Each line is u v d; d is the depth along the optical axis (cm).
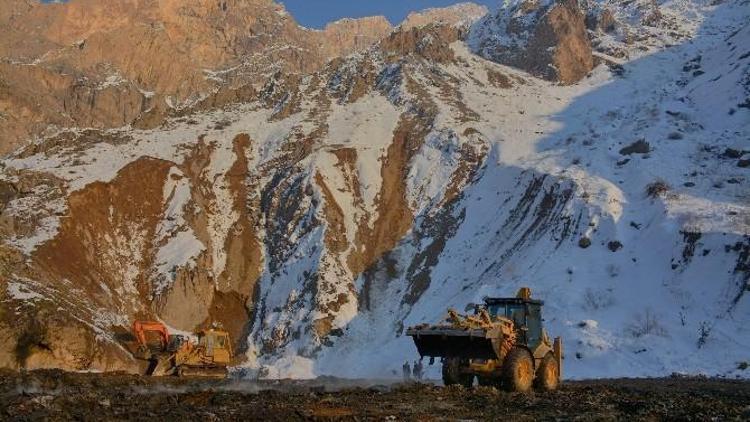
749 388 3158
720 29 14962
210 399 1950
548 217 8112
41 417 1516
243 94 12369
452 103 11494
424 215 9288
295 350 7488
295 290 8175
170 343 4516
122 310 7669
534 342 2488
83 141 10344
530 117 11144
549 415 1728
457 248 8581
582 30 13950
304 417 1611
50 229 7844
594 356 5603
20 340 5556
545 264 7200
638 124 9731
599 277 6800
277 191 9488
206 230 9012
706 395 2417
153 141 10400
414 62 12750
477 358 2361
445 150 10100
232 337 8144
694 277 6378
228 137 10644
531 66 13575
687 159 8481
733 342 5503
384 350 7244
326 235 8662
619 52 13888
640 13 15788
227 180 9856
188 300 8125
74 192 8462
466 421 1608
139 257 8469
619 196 7869
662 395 2339
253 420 1562
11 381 2539
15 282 6209
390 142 10475
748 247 6297
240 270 8744
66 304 6512
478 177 9656
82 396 1942
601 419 1644
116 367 5903
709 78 11206
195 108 11931
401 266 8681
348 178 9700
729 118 9438
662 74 12938
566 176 8469
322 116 11181
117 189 8894
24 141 16938
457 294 7731
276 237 9069
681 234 6844
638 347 5600
